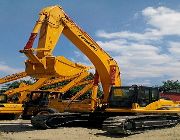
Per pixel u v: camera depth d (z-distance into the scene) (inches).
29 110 968.3
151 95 722.2
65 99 971.9
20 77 1104.2
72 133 666.8
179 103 804.0
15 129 745.6
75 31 733.9
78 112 794.2
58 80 1062.4
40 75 643.5
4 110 949.8
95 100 778.8
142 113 691.4
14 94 1121.4
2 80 1110.4
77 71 724.7
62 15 708.7
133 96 689.6
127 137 605.6
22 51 617.6
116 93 709.9
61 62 668.1
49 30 669.3
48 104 944.3
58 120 783.7
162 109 733.9
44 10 673.6
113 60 786.2
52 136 622.8
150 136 614.5
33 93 971.3
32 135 637.3
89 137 606.9
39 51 642.8
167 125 751.7
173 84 2330.2
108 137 606.2
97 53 756.6
